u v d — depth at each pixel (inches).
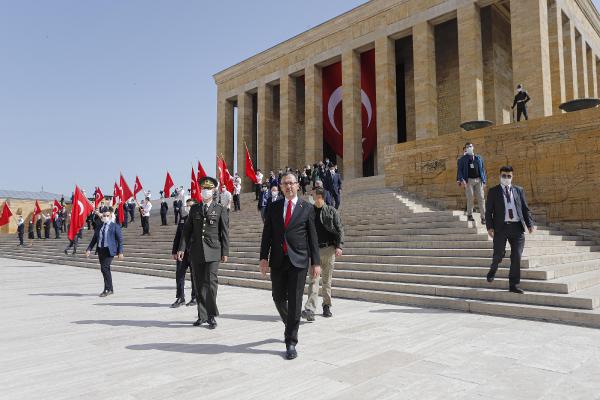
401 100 1189.1
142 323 246.1
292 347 172.6
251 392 134.3
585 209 470.3
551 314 235.3
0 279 502.0
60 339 208.2
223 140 1478.8
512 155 530.0
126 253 699.4
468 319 243.1
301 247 184.4
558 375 147.4
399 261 365.4
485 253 328.2
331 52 1185.4
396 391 133.9
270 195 664.4
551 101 856.9
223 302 316.2
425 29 989.8
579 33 1028.5
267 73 1359.5
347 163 1107.9
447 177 595.8
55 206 1133.1
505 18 1045.8
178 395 132.6
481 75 912.3
